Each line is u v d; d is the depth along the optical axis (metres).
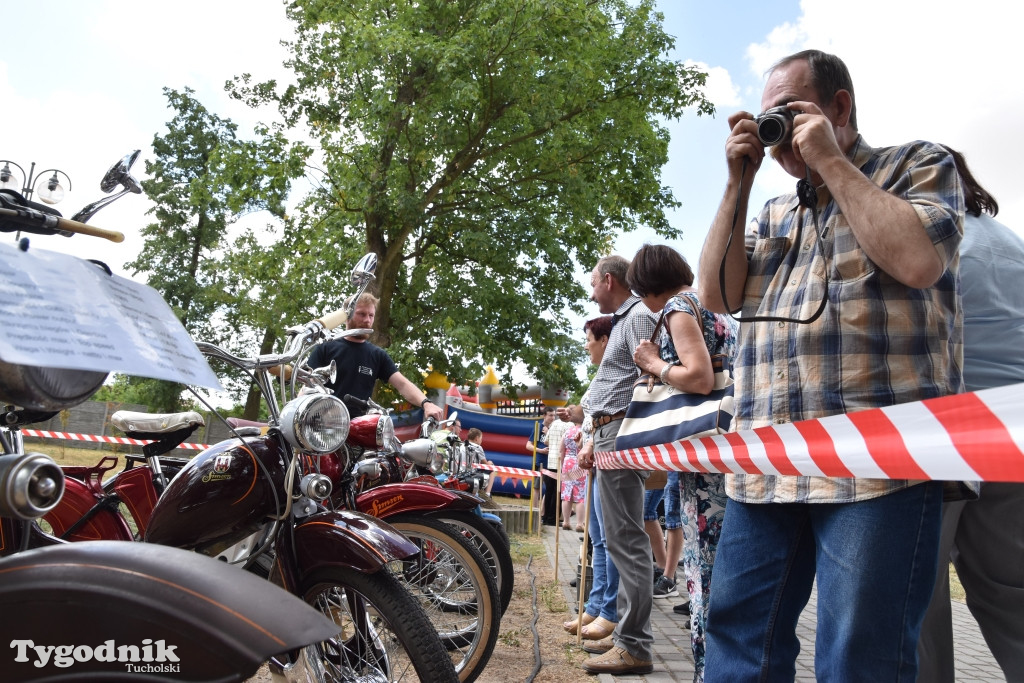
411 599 2.35
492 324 18.39
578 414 7.95
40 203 1.81
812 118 1.83
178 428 3.66
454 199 19.47
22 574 1.16
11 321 1.00
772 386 1.97
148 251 36.44
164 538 2.64
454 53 16.08
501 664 3.95
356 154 18.64
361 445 3.64
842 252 1.91
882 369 1.81
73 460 14.23
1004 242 2.77
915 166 1.85
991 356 2.67
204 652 1.07
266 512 2.59
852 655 1.73
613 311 4.55
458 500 3.59
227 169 18.05
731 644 2.07
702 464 2.30
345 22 17.34
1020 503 2.53
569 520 12.80
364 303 5.19
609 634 4.33
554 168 19.08
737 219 2.15
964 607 6.46
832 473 1.63
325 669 2.42
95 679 1.11
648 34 19.44
